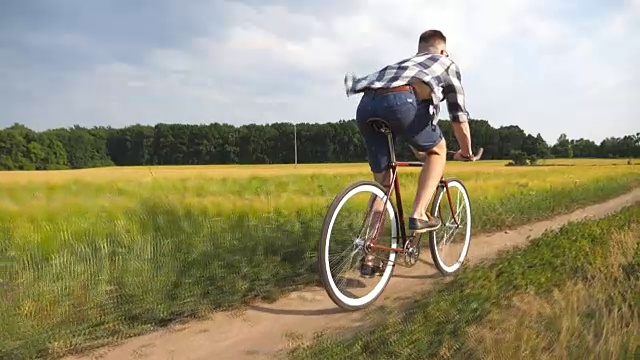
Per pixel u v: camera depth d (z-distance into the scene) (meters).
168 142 89.38
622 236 5.45
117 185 11.79
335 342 2.64
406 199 4.48
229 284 3.69
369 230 3.53
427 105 3.37
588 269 3.88
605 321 2.74
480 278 3.51
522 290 3.18
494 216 8.39
